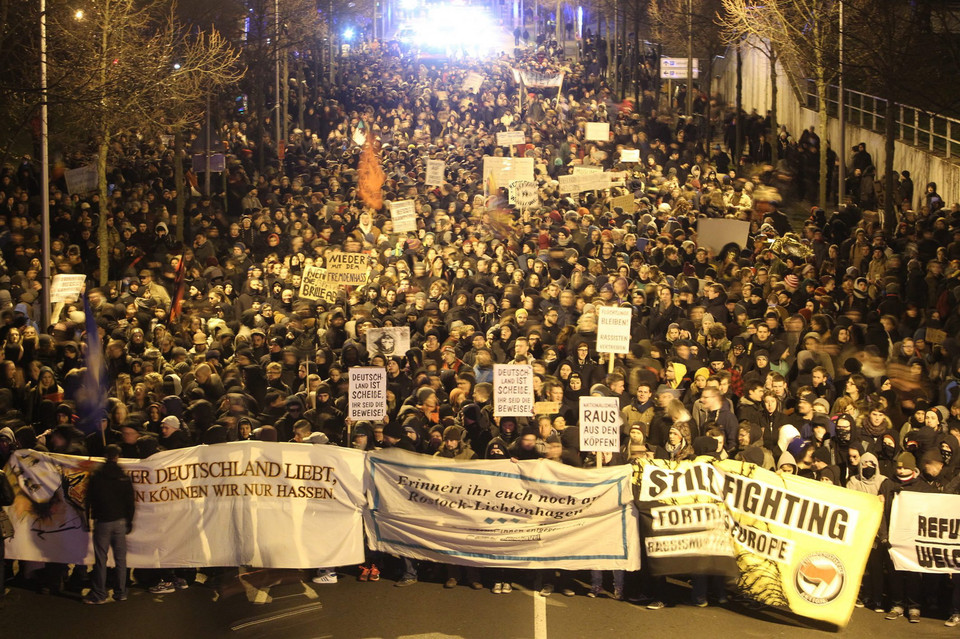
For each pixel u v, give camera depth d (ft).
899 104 99.04
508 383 40.22
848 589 34.60
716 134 136.46
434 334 50.93
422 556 37.99
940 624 35.22
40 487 38.01
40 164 59.41
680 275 60.18
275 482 38.19
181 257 59.57
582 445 37.22
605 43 183.01
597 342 43.45
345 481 38.14
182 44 97.35
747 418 40.98
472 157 106.01
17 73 70.69
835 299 57.93
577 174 83.87
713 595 37.78
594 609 36.50
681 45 152.15
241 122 133.59
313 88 160.97
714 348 49.62
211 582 38.96
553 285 57.82
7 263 68.49
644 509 36.22
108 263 76.07
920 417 38.70
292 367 49.60
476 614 35.91
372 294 60.34
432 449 39.86
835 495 34.88
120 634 34.45
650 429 40.86
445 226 79.41
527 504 37.29
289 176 108.88
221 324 55.42
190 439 41.06
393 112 139.95
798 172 103.45
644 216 75.72
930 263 57.11
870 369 45.29
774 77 112.06
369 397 39.65
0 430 38.75
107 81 70.64
